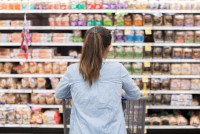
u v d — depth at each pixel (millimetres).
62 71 4164
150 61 4102
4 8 4070
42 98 4219
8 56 4195
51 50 4168
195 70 4148
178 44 4098
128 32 4066
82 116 1887
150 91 4145
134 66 4117
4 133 4426
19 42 4160
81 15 4070
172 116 4289
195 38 4105
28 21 4121
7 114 4230
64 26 4090
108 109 1889
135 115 2520
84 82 1923
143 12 4027
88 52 1883
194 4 4031
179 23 4062
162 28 4059
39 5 4055
